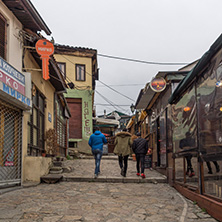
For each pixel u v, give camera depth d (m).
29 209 4.75
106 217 4.39
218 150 4.35
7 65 6.63
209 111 4.77
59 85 12.46
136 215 4.54
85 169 10.80
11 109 6.80
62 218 4.27
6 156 6.50
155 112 12.05
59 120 14.97
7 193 6.06
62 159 13.39
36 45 8.03
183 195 6.35
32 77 9.13
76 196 6.05
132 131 28.52
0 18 6.92
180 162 6.93
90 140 9.03
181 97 6.95
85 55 22.11
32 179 7.79
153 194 6.53
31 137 8.97
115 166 12.20
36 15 7.84
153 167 11.77
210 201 4.55
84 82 21.83
